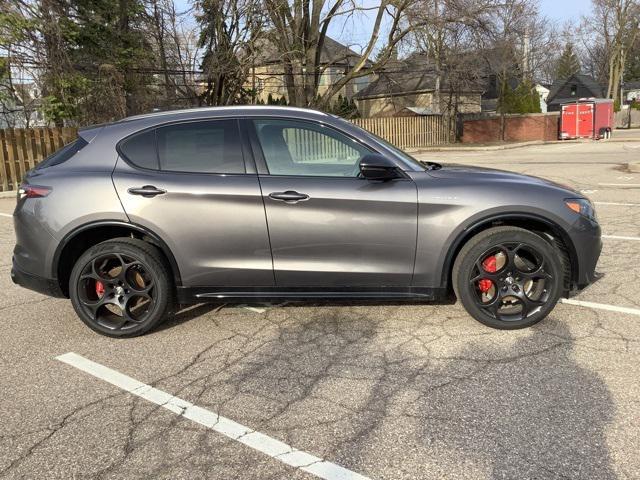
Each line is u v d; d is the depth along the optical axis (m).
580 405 3.11
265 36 21.06
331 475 2.59
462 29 22.28
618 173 13.87
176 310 4.89
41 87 15.53
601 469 2.56
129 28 19.31
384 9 21.34
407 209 4.00
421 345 3.99
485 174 4.28
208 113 4.25
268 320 4.58
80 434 3.00
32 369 3.81
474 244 4.07
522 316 4.17
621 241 6.80
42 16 15.01
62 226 4.10
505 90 37.28
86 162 4.23
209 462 2.72
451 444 2.79
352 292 4.15
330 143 4.15
